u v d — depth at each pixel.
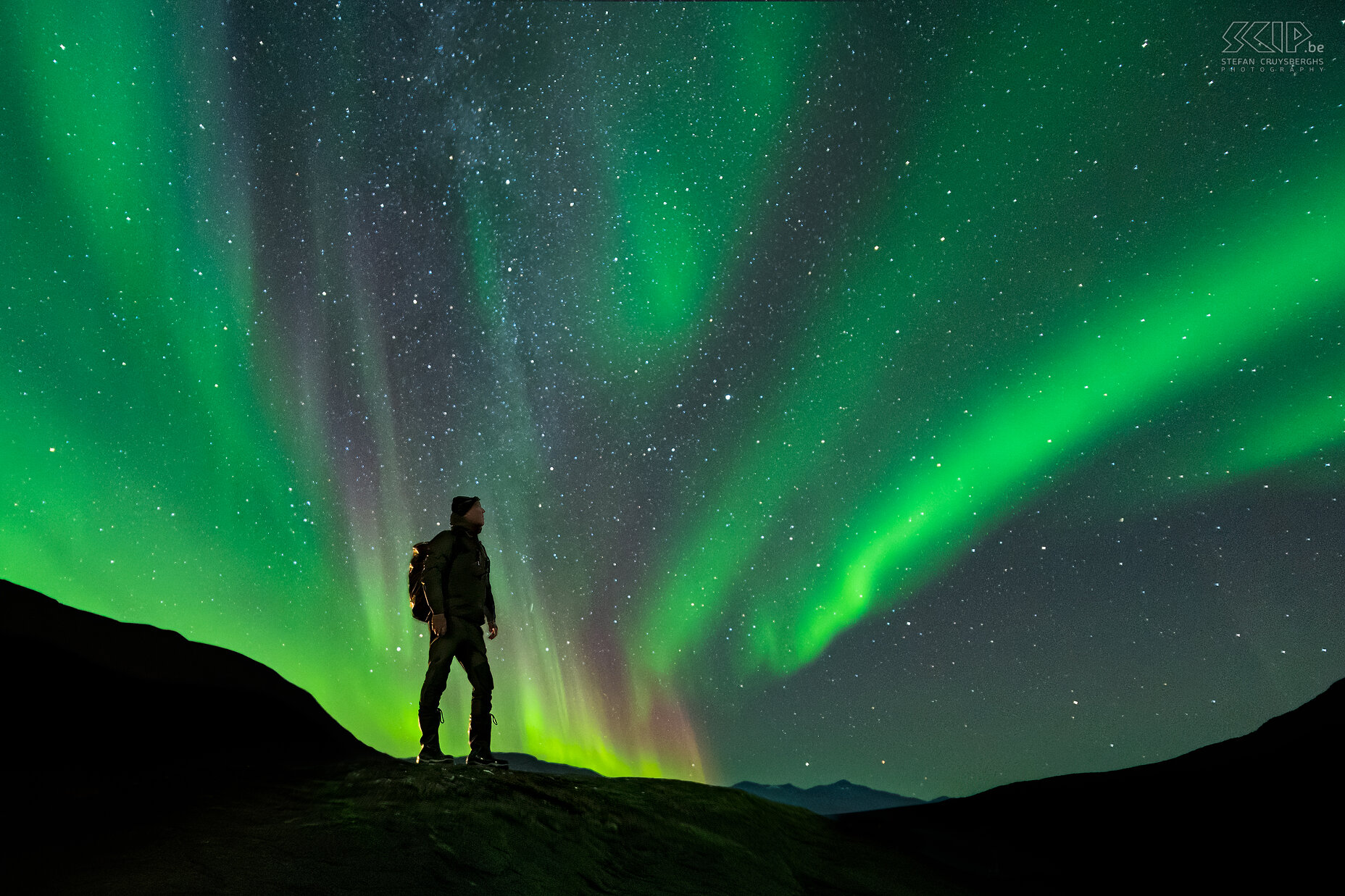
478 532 5.53
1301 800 5.93
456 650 5.13
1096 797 6.61
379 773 4.38
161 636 6.78
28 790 3.73
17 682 5.16
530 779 4.60
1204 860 5.57
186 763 4.63
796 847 5.00
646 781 5.32
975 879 5.41
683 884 3.86
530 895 3.25
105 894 2.66
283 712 6.36
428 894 3.02
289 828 3.49
